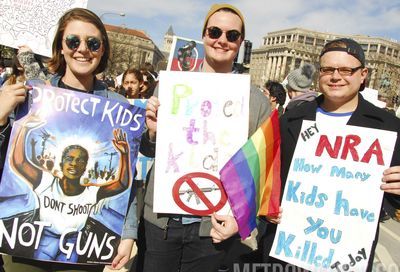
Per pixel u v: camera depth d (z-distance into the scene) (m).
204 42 2.84
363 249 2.39
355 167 2.44
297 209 2.51
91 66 2.45
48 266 2.45
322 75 2.46
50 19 4.27
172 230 2.70
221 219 2.57
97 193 2.47
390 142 2.40
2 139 2.33
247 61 9.46
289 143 2.61
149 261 2.77
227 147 2.66
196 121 2.67
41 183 2.38
